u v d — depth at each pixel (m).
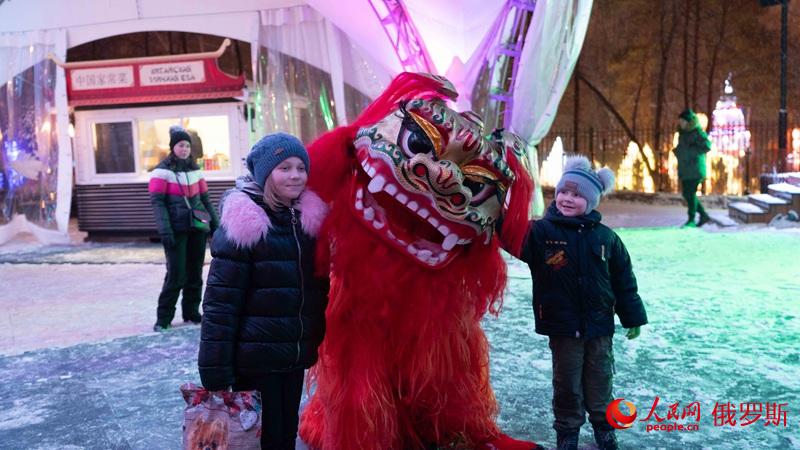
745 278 6.54
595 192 2.83
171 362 4.40
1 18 11.31
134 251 9.95
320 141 2.75
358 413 2.64
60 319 5.91
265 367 2.44
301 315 2.51
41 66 11.23
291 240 2.48
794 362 3.98
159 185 5.19
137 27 10.84
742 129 16.77
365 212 2.62
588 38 18.75
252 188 2.52
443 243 2.64
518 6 8.59
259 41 10.45
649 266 7.39
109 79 10.56
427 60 8.66
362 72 10.20
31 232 11.44
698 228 10.72
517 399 3.54
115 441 3.15
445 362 2.76
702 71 18.02
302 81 10.44
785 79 13.91
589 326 2.79
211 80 10.23
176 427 3.31
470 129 2.59
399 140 2.54
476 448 2.95
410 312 2.68
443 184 2.50
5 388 3.97
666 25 18.08
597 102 19.02
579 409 2.84
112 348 4.76
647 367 3.96
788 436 2.99
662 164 18.22
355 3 8.54
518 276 7.07
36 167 11.38
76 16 11.02
